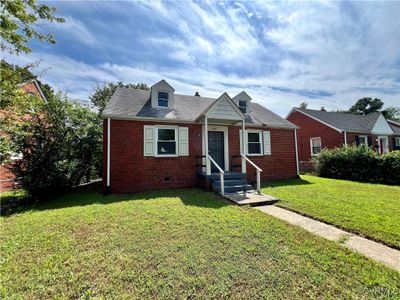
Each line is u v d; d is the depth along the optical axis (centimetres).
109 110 859
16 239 383
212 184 850
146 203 638
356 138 1647
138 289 238
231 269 273
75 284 249
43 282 254
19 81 648
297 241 359
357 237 386
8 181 898
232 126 1064
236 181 835
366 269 274
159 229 416
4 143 639
